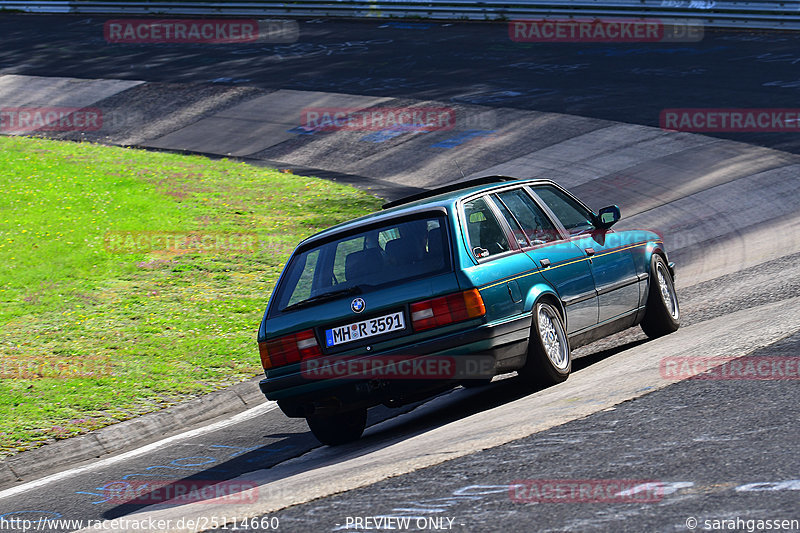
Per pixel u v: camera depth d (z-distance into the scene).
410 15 136.12
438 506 15.71
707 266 45.28
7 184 70.75
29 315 44.91
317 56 119.75
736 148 71.00
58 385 35.38
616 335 34.97
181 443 29.47
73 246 55.72
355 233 25.38
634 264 30.58
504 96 94.75
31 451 29.44
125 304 45.97
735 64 96.44
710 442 16.89
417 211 24.94
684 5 113.25
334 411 24.50
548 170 73.12
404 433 24.92
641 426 18.73
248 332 41.12
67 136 95.44
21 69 123.12
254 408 33.09
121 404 33.28
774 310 29.80
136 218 62.16
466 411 25.86
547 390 25.09
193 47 130.38
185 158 83.56
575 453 17.62
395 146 84.19
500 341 23.62
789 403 18.56
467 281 23.30
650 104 86.06
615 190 66.19
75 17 156.50
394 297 23.56
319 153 84.88
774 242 47.16
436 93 98.50
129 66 121.38
